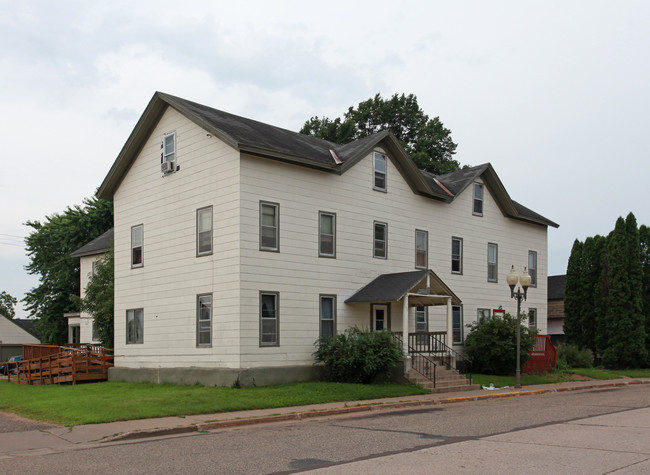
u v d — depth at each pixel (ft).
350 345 72.28
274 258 72.95
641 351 115.96
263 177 72.79
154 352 81.30
